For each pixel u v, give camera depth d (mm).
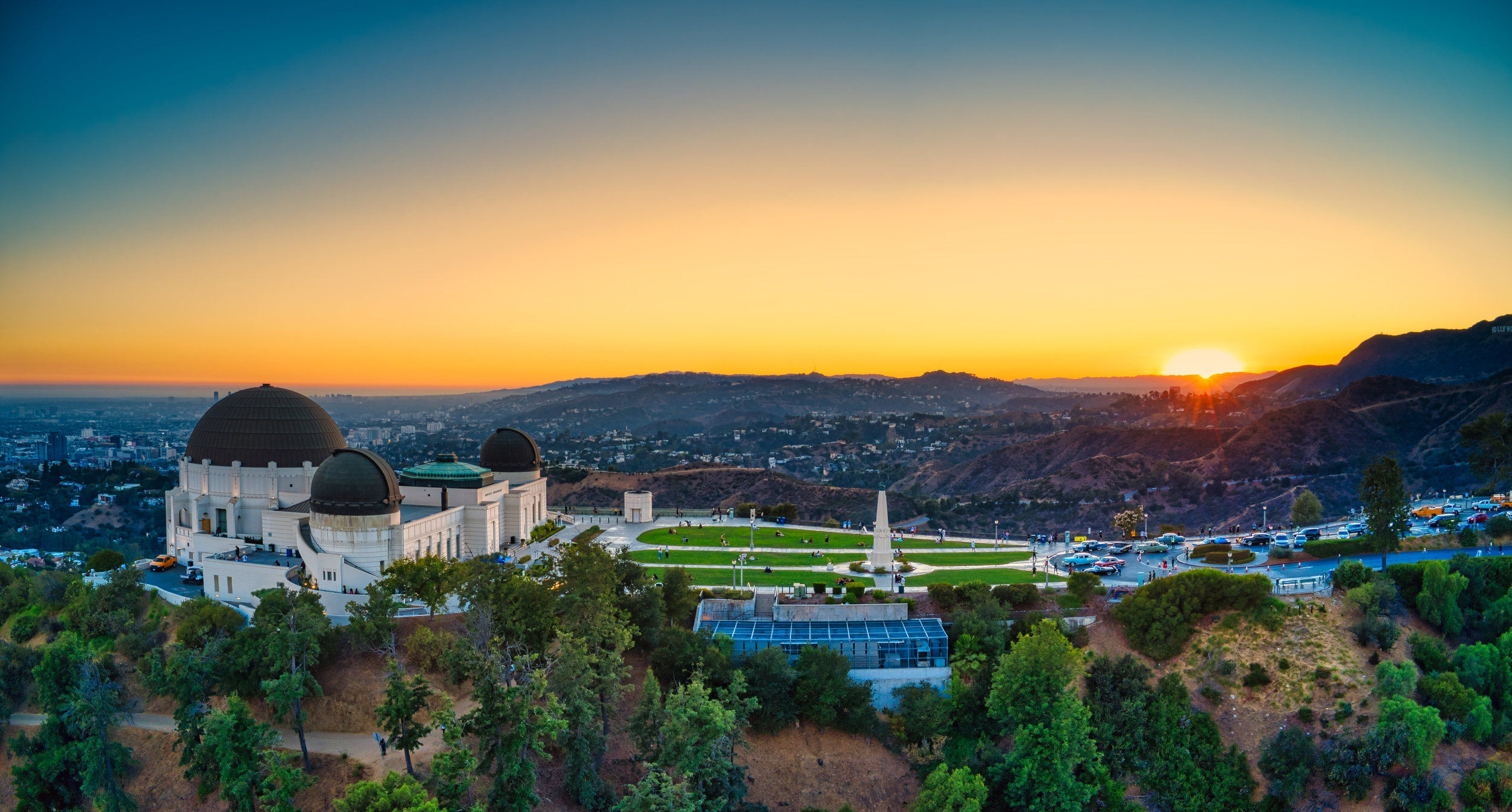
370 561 138375
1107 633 129875
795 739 116562
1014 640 126125
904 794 111062
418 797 84812
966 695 118312
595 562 114312
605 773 105625
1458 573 130625
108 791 102250
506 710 90688
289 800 95438
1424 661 121688
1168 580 132500
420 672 104062
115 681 115438
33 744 110312
